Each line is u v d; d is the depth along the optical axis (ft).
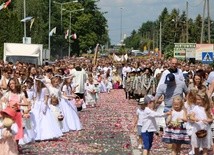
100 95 148.56
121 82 184.14
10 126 44.65
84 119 84.33
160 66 123.24
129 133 67.41
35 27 301.84
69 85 76.69
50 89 66.80
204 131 44.16
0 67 68.08
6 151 44.57
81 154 51.80
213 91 52.60
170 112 46.47
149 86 99.60
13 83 52.54
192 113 45.01
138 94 107.96
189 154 47.67
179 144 46.55
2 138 44.80
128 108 104.68
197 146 45.06
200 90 49.26
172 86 53.72
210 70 80.94
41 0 328.29
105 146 56.90
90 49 432.66
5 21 257.14
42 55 151.43
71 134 66.80
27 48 149.18
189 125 45.44
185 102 50.26
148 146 47.42
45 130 60.90
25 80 63.72
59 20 376.48
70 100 72.02
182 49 198.59
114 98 135.03
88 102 109.29
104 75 170.50
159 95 54.19
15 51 148.36
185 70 115.55
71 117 70.64
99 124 77.87
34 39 300.40
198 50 170.40
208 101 45.39
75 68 97.96
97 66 179.73
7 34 256.52
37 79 61.62
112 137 64.08
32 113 59.47
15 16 262.06
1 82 61.31
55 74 78.02
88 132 69.00
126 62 183.62
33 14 310.65
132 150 53.26
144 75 106.11
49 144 57.82
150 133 47.37
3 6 167.94
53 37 346.33
